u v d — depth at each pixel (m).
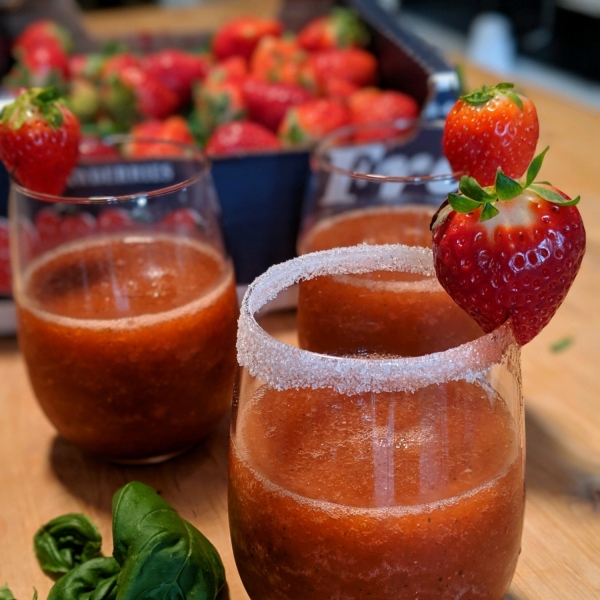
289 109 0.75
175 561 0.33
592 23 1.42
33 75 0.83
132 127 0.78
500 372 0.30
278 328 0.35
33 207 0.41
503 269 0.29
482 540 0.29
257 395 0.31
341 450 0.29
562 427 0.45
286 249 0.58
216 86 0.78
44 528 0.39
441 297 0.35
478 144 0.35
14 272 0.43
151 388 0.40
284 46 0.89
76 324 0.39
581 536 0.39
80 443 0.42
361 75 0.82
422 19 1.83
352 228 0.43
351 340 0.36
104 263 0.41
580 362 0.50
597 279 0.57
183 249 0.42
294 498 0.29
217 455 0.44
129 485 0.35
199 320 0.40
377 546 0.29
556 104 0.87
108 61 0.87
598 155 0.74
